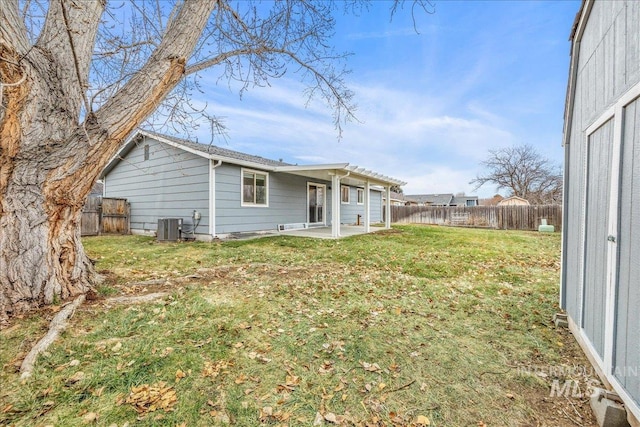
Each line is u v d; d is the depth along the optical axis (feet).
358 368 7.68
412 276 16.72
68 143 10.02
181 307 10.96
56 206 10.21
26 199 9.68
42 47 10.14
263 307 11.44
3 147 9.18
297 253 22.54
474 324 10.44
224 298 12.19
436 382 7.15
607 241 6.79
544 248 27.76
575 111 9.77
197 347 8.29
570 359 8.16
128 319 9.70
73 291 10.96
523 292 14.08
